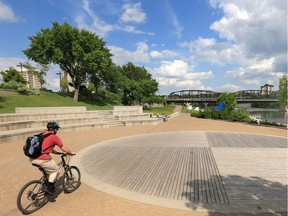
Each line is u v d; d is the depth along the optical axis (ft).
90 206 15.33
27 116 53.52
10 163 25.67
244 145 34.86
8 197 16.78
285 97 90.12
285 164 24.68
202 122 75.51
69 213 14.38
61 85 164.14
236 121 78.74
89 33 128.06
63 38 121.39
